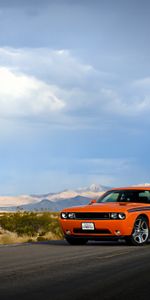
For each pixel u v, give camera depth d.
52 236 20.05
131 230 13.68
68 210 14.30
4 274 8.24
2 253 11.45
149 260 10.03
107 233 13.73
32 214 26.38
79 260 10.02
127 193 15.16
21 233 22.31
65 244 14.42
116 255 10.91
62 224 14.27
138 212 13.96
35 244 14.33
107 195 15.40
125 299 6.30
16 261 9.92
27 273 8.34
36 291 6.78
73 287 7.08
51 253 11.40
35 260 10.06
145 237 14.13
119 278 7.84
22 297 6.37
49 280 7.65
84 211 13.98
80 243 14.66
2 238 18.36
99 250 12.08
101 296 6.47
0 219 24.95
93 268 8.88
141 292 6.75
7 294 6.56
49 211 28.30
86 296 6.46
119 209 13.72
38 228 24.84
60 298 6.32
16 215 25.86
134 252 11.57
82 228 13.88
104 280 7.66
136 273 8.33
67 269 8.77
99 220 13.70
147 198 14.91
